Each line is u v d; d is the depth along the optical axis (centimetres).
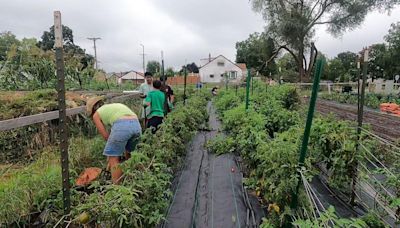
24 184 367
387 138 725
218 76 6731
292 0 3612
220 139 691
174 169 537
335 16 3506
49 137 607
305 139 298
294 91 1023
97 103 463
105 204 252
